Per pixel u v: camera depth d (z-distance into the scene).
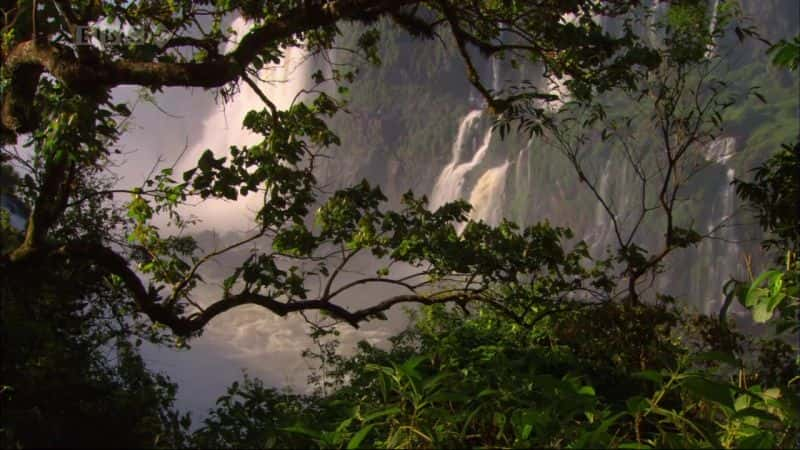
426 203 7.39
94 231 8.14
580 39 7.06
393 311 26.75
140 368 6.85
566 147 8.10
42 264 5.95
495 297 7.80
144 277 15.37
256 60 6.86
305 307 6.70
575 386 3.43
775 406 3.09
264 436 4.29
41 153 5.56
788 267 3.65
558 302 7.46
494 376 4.67
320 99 7.18
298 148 6.75
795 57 3.77
